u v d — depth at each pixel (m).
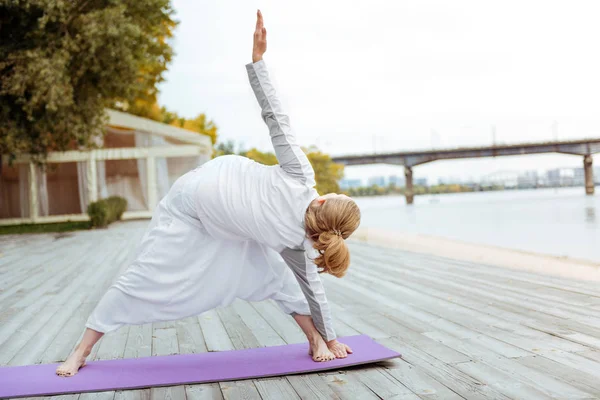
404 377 2.15
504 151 43.91
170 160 17.58
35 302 4.12
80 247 8.70
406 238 9.69
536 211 21.75
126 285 2.28
